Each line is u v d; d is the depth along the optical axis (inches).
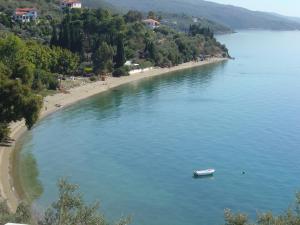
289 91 7377.0
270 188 3501.5
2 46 5915.4
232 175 3745.1
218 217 3041.3
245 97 6825.8
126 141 4557.1
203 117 5561.0
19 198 3122.5
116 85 7603.4
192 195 3348.9
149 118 5467.5
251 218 3029.0
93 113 5644.7
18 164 3796.8
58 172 3690.9
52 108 5718.5
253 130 5004.9
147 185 3496.6
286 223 1382.9
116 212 3041.3
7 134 4153.5
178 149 4345.5
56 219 1359.5
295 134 4857.3
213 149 4367.6
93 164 3902.6
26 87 4035.4
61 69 7470.5
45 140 4480.8
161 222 2945.4
